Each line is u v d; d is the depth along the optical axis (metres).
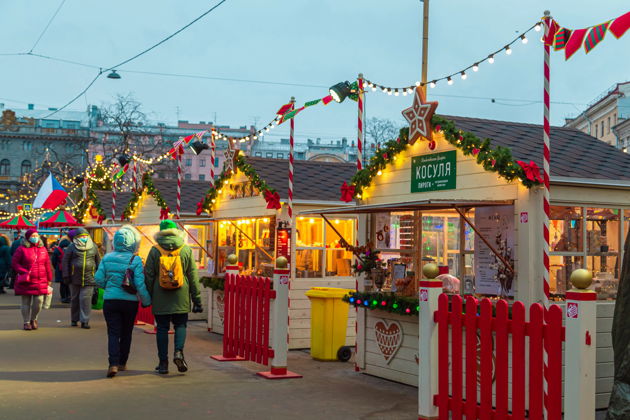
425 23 11.20
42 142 92.19
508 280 7.99
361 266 10.03
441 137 9.04
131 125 58.03
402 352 9.36
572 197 8.07
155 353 11.33
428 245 9.33
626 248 5.69
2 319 15.69
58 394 8.08
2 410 7.24
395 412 7.61
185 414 7.25
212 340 13.24
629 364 5.25
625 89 54.25
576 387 5.12
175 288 9.36
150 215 20.00
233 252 14.63
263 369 10.09
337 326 11.37
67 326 14.64
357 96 10.65
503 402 6.02
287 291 9.60
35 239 13.97
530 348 5.71
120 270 9.38
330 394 8.52
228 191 15.03
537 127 10.27
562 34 7.15
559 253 7.99
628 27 6.26
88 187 29.88
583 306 5.12
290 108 12.80
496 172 8.17
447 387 6.58
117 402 7.73
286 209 12.91
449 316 6.61
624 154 9.41
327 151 109.75
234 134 107.88
